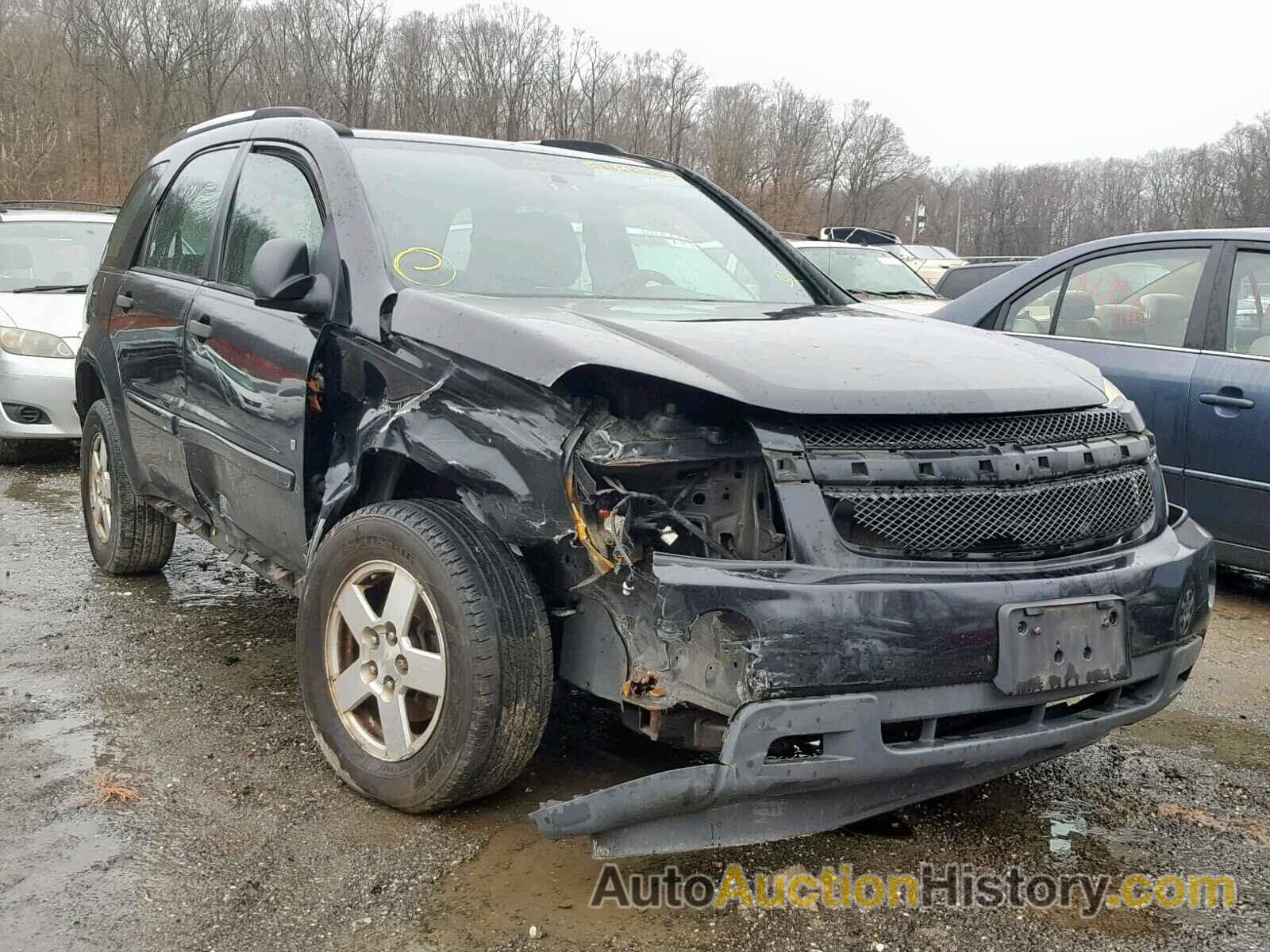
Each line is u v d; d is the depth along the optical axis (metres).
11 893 2.70
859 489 2.66
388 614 3.07
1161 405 5.65
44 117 38.00
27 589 5.24
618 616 2.65
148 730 3.68
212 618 4.86
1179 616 3.01
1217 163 80.06
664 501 2.62
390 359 3.14
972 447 2.81
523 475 2.72
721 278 4.11
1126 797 3.46
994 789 3.47
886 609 2.55
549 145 4.56
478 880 2.80
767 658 2.48
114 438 5.10
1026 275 6.49
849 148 70.94
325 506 3.29
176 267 4.62
